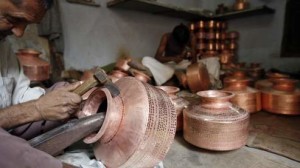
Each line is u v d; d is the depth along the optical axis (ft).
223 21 16.69
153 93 3.19
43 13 2.93
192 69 8.72
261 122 6.05
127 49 14.05
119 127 3.04
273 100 6.39
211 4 17.62
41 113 2.94
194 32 15.61
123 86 3.36
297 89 6.56
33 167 2.26
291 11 14.35
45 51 10.29
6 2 2.60
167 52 13.89
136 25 14.28
